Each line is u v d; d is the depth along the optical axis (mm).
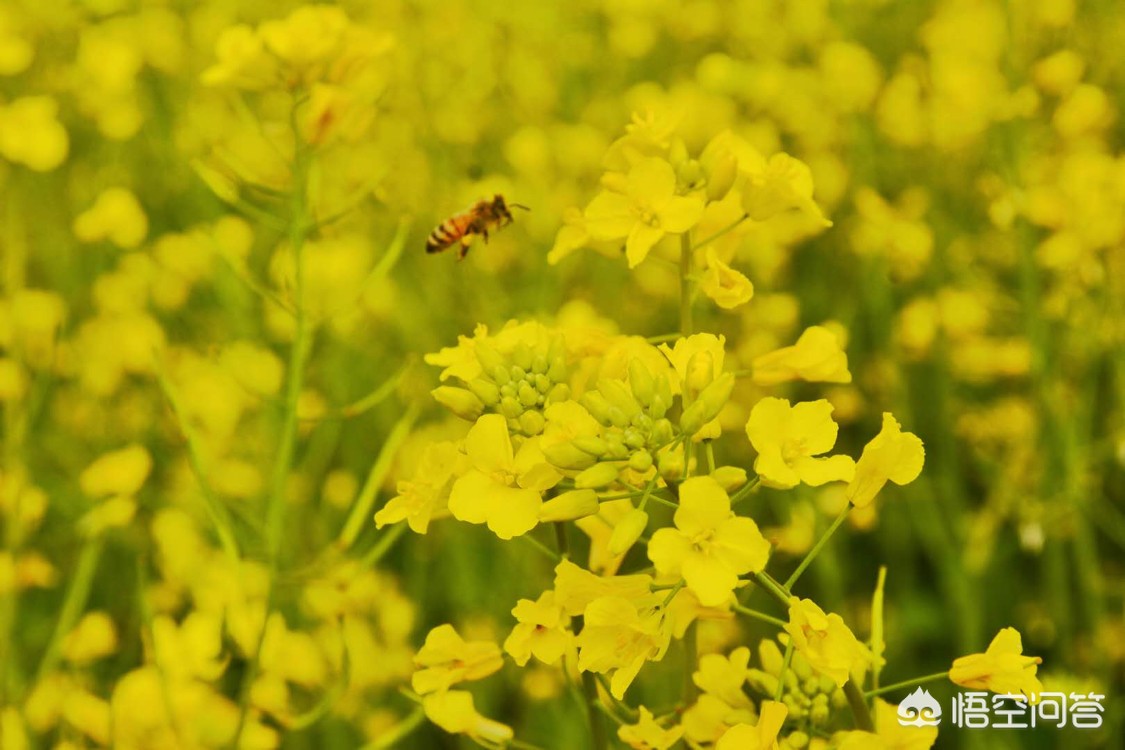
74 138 10859
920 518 7086
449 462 2926
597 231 3287
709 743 3145
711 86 11352
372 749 4547
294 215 4809
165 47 10523
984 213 9820
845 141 10523
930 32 11383
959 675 2912
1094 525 7582
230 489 6859
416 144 9812
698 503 2498
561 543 3180
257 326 7801
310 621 6445
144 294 8383
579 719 5883
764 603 6949
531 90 10953
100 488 6105
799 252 10141
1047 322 7410
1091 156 7387
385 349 8594
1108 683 6504
